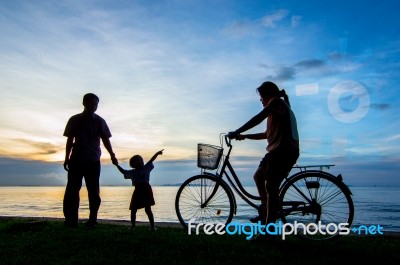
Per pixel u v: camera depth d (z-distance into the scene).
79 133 5.63
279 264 3.22
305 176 4.31
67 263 3.32
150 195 5.43
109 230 5.13
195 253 3.69
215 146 4.64
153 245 4.00
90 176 5.67
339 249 3.82
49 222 6.16
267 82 4.38
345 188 4.20
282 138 4.09
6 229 5.21
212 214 4.84
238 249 3.82
